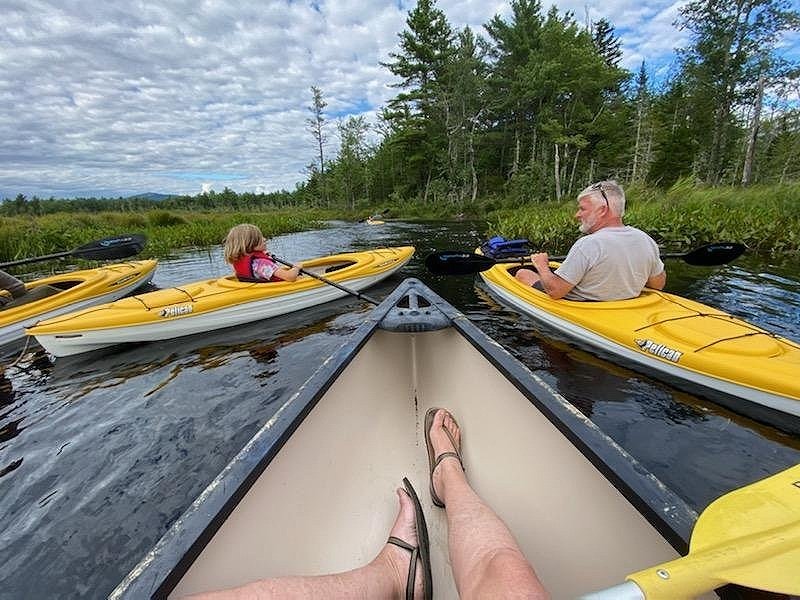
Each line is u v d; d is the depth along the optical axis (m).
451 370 1.89
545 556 1.16
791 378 2.00
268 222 16.88
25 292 4.36
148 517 1.82
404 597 1.08
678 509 0.77
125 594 0.65
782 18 17.42
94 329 3.36
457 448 1.56
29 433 2.44
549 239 8.71
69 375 3.15
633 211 9.20
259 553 0.97
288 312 4.30
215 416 2.54
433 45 29.58
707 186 12.12
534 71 25.75
